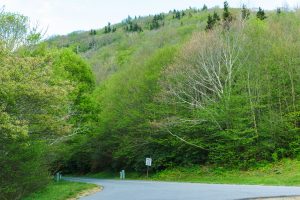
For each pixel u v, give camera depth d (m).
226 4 69.00
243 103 37.22
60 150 33.16
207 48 40.66
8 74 17.09
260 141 35.94
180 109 40.94
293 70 37.66
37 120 19.44
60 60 40.09
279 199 16.12
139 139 44.06
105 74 82.00
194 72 40.12
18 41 28.38
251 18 52.94
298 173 29.16
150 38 116.25
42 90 18.41
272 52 38.50
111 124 47.94
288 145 35.12
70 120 36.38
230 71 37.75
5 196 19.36
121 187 26.12
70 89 21.05
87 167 57.34
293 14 63.53
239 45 39.03
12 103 17.77
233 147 37.00
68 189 25.86
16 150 19.42
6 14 28.34
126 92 46.50
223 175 35.41
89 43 176.62
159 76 44.31
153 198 18.12
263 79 37.56
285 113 36.66
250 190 20.34
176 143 40.53
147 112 43.34
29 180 20.42
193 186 25.08
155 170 44.34
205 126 38.38
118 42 156.75
